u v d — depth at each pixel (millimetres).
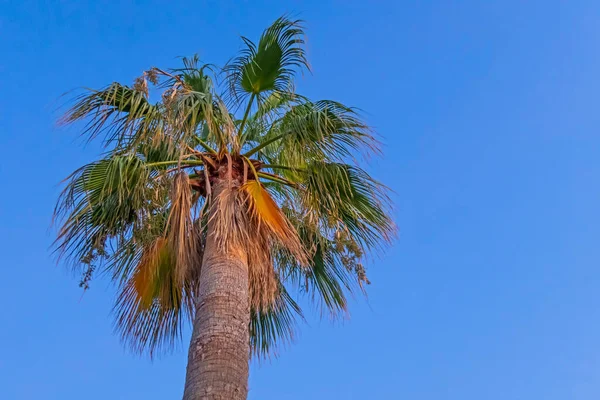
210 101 7250
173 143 7121
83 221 7871
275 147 8766
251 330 9188
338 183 8055
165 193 7805
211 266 6934
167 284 8078
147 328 8125
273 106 8719
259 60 8180
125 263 8219
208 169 8000
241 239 7215
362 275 8086
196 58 8711
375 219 8203
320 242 8664
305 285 9164
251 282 7379
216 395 5875
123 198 7840
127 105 7398
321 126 7555
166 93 7184
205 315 6520
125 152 7613
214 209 7395
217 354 6172
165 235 8039
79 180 7801
